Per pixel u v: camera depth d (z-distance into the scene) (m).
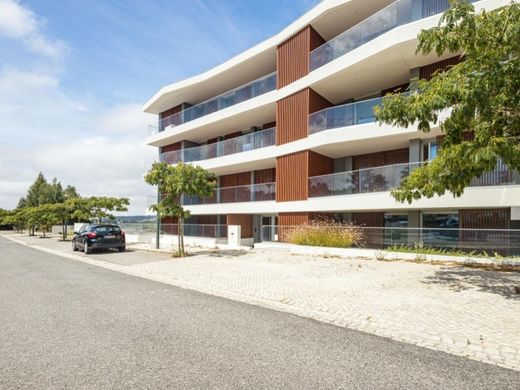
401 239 13.17
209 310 6.41
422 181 7.94
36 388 3.34
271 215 23.14
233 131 26.12
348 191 15.61
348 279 9.12
